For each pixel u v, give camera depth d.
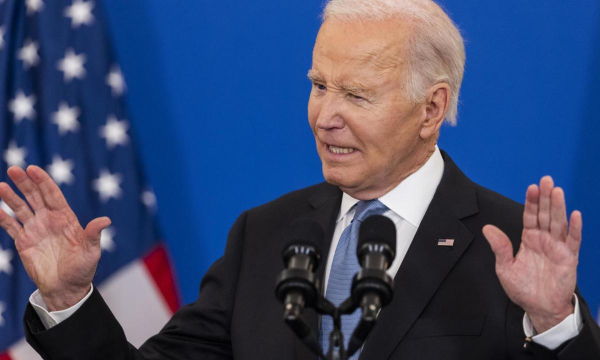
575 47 11.03
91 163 11.43
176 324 7.67
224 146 11.98
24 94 11.35
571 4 11.03
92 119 11.50
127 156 11.57
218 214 12.00
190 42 11.93
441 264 6.63
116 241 11.52
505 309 6.34
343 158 6.71
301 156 11.86
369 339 6.43
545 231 5.60
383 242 4.86
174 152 11.98
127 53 11.92
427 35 6.66
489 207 6.98
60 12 11.53
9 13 11.38
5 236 11.27
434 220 6.84
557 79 11.09
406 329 6.41
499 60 11.22
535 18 11.12
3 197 6.32
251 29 11.88
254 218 7.85
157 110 11.96
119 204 11.51
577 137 11.05
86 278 6.34
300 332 4.54
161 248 11.73
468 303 6.45
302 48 11.81
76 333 6.41
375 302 4.48
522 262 5.63
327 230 7.17
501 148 11.24
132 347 7.09
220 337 7.43
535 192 5.54
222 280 7.56
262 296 7.20
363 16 6.56
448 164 7.28
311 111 6.76
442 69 6.83
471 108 11.30
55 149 11.27
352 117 6.51
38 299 6.58
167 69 11.95
